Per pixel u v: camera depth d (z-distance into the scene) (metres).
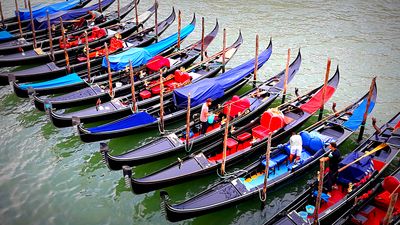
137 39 30.33
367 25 35.34
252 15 38.47
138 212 16.48
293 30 34.59
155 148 18.09
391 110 23.00
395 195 11.72
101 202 17.00
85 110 20.81
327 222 14.60
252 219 16.17
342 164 16.30
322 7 40.25
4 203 16.83
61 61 26.44
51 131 21.58
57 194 17.38
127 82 23.77
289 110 20.67
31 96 21.25
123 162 16.97
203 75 24.53
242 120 20.41
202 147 19.14
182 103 20.50
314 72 27.47
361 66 28.09
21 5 41.59
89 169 18.89
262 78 26.70
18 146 20.34
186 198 17.34
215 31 29.31
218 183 15.95
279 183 16.38
